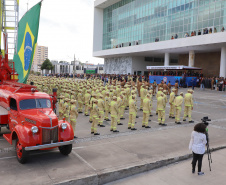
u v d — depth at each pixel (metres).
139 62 57.09
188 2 37.12
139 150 8.73
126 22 53.06
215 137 10.79
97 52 61.06
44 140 7.21
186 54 48.06
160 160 7.65
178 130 12.05
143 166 7.27
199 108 19.34
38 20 11.67
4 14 12.80
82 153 8.32
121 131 11.70
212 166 7.58
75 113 10.38
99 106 12.62
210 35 31.75
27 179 6.12
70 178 6.15
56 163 7.34
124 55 56.28
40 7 11.48
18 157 7.36
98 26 62.28
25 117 7.58
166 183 6.46
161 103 13.09
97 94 17.33
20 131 7.13
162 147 9.14
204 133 6.91
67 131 7.78
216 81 33.31
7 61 13.11
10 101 8.82
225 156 8.51
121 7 54.66
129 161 7.57
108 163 7.38
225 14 31.28
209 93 29.61
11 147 8.73
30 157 7.86
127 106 19.23
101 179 6.49
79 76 66.19
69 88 19.39
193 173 7.05
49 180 6.05
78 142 9.67
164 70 37.78
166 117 15.78
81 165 7.19
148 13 46.12
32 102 8.32
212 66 42.41
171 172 7.20
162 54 51.25
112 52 54.91
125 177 6.93
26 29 12.59
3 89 10.70
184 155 8.27
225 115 16.48
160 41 41.03
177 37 39.12
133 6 50.50
